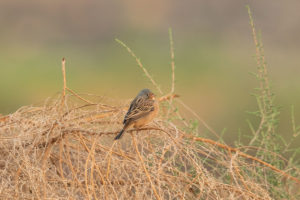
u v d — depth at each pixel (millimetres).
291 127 17406
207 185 9133
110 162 9094
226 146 9984
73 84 40844
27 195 8492
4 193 8375
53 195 8453
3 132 9398
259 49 11492
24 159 8594
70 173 9188
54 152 9516
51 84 40281
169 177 9102
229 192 9203
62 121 9305
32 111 9711
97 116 9977
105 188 8383
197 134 10461
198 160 9484
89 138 9641
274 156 10828
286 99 32438
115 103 10336
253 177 10234
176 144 8992
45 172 8734
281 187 10836
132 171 9234
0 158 9094
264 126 11195
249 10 11820
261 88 11414
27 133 9062
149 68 43625
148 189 8852
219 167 10414
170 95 11586
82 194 8969
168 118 11031
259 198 9094
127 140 9828
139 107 9812
